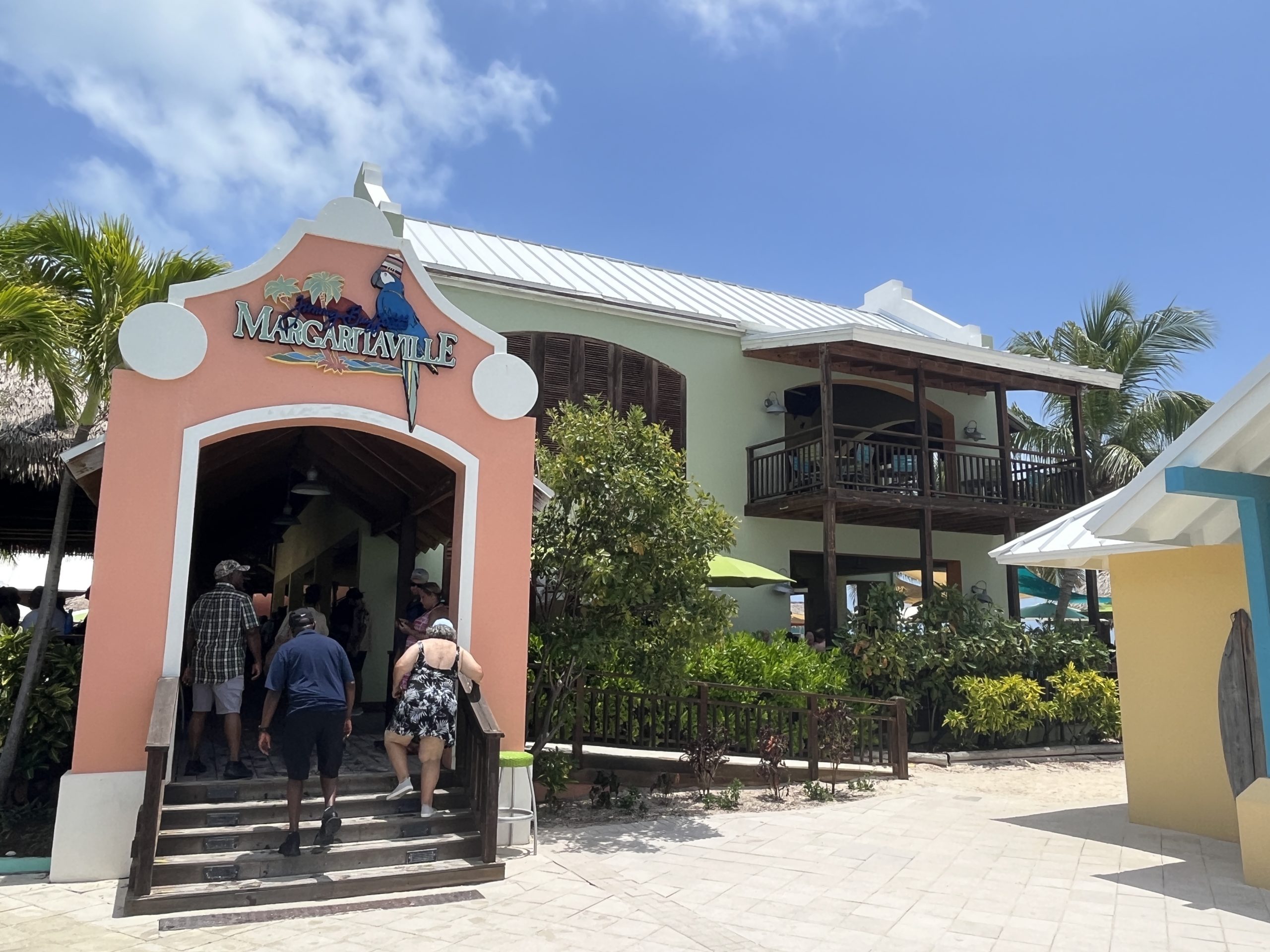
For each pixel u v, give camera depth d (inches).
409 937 203.2
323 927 208.8
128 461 260.8
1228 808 309.0
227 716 271.9
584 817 338.0
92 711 248.5
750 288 769.6
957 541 697.6
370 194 613.3
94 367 320.8
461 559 300.8
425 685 265.4
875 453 588.7
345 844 247.3
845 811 359.6
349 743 343.6
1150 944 202.4
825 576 548.7
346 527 541.6
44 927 205.6
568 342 555.8
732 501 597.9
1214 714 315.9
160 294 338.3
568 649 338.3
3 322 290.0
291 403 282.4
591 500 344.5
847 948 199.3
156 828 221.5
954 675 540.1
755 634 548.1
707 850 291.0
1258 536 253.4
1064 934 209.2
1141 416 741.3
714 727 414.3
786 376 631.2
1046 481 647.8
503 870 250.2
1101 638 622.5
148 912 213.5
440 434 302.4
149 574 258.5
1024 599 1031.0
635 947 198.2
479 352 312.3
